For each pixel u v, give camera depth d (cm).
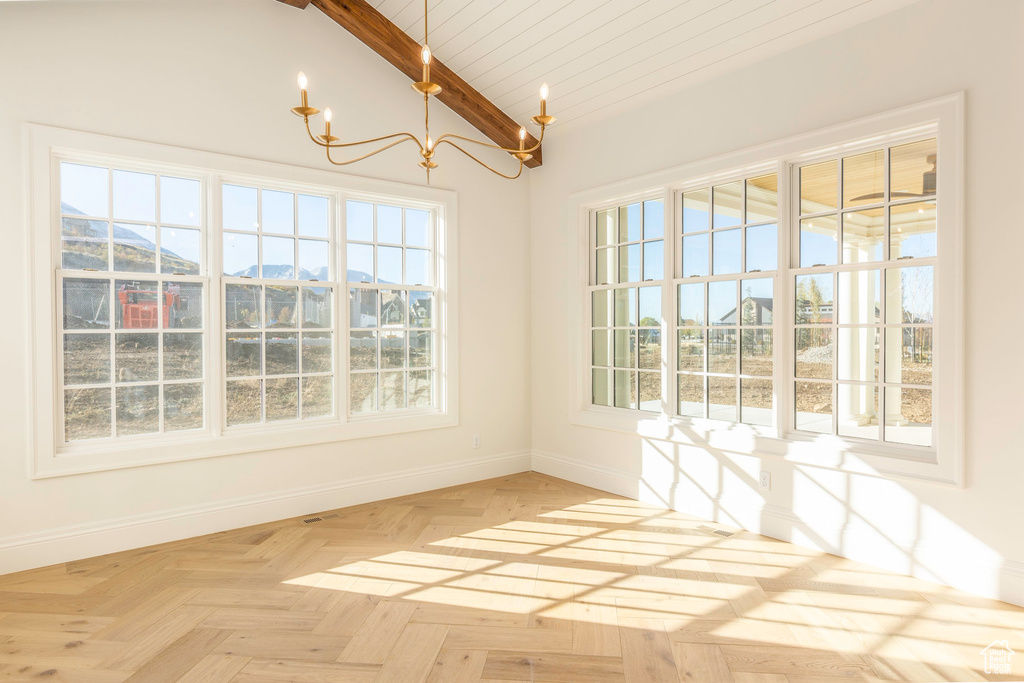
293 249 423
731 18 345
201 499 378
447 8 409
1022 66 270
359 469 447
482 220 518
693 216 423
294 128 415
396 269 475
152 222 368
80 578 310
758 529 376
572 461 512
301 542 363
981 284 284
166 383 373
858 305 337
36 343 325
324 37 429
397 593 293
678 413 433
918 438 312
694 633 254
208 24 380
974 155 284
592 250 502
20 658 235
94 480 342
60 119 330
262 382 409
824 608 275
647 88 426
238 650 241
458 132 501
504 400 536
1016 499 275
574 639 249
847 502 335
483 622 264
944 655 235
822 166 353
